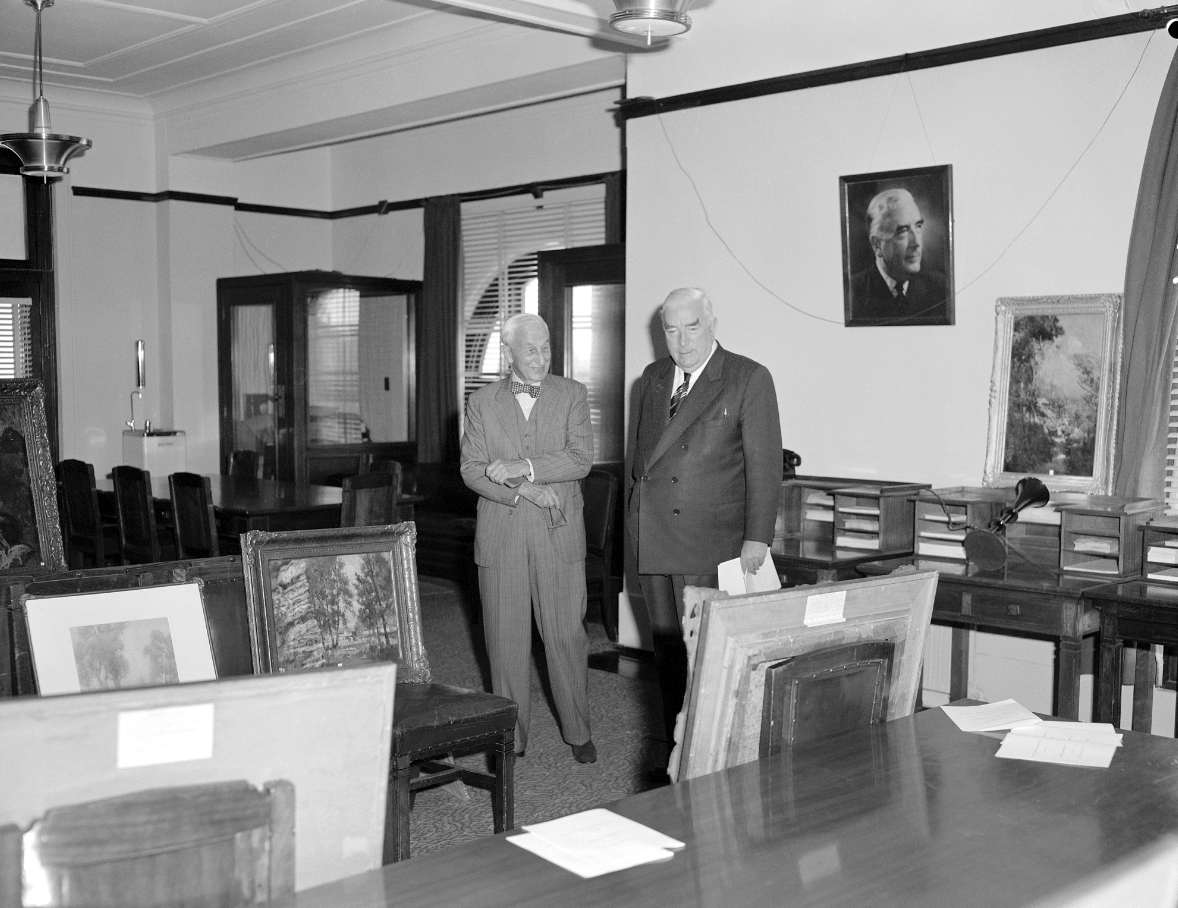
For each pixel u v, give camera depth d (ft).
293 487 23.20
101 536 21.50
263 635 9.62
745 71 16.93
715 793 6.04
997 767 6.53
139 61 24.49
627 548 17.78
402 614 10.49
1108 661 11.66
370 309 29.32
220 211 29.48
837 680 7.00
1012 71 14.30
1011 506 13.16
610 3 16.93
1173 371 13.26
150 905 4.51
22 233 27.48
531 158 26.68
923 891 4.91
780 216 16.65
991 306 14.62
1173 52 13.03
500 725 9.97
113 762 4.44
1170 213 12.89
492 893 4.83
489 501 13.21
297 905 4.69
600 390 23.20
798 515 15.53
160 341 29.25
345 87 23.85
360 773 4.99
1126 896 5.12
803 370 16.55
